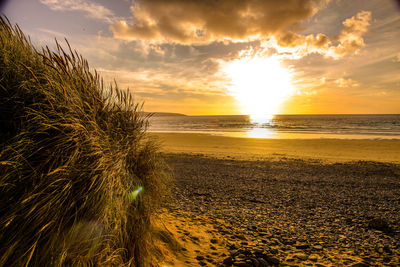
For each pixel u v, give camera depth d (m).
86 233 1.69
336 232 4.26
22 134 1.54
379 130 43.09
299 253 3.34
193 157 15.20
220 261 2.87
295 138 28.53
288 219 4.93
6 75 1.63
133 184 2.36
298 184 8.31
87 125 1.89
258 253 3.20
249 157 15.27
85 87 2.15
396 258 3.25
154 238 2.77
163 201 2.96
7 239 1.39
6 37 1.81
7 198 1.43
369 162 13.14
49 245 1.50
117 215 1.96
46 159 1.56
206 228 4.09
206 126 68.25
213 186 7.89
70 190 1.63
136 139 2.60
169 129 55.06
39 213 1.46
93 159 1.80
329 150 18.25
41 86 1.68
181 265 2.61
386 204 6.07
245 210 5.46
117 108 2.56
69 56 2.09
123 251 2.03
